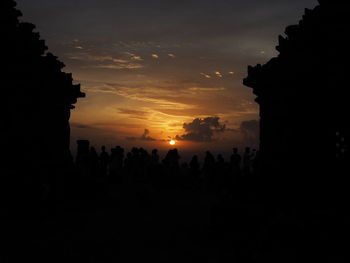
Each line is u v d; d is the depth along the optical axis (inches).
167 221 433.4
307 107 285.3
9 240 301.9
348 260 178.1
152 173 882.8
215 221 353.4
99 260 267.7
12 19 399.5
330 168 262.4
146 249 301.1
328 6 253.1
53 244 301.4
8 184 395.5
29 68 446.3
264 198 330.0
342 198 250.8
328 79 256.2
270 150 349.7
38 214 403.5
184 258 275.9
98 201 557.6
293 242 214.4
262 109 373.4
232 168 713.6
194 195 718.5
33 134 459.8
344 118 249.4
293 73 305.6
